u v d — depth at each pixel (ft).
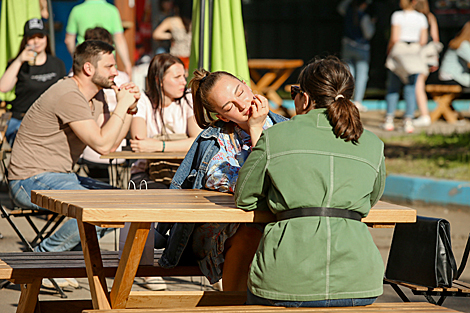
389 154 64.85
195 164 21.67
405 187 55.06
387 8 113.70
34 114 28.19
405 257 22.20
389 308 16.47
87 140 28.07
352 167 16.39
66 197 18.25
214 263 21.30
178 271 21.53
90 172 42.42
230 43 32.91
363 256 16.21
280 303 16.19
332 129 16.75
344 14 88.69
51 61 43.09
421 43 76.02
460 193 51.37
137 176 31.60
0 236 36.47
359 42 88.94
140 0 91.45
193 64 34.83
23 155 28.19
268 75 83.30
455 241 38.45
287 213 16.40
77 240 26.22
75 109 27.86
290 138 16.55
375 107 101.96
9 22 46.26
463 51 81.56
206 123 21.71
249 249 20.76
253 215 16.97
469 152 65.21
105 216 15.72
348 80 17.52
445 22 113.50
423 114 82.38
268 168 16.37
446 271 20.99
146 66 73.10
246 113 19.84
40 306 21.47
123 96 29.35
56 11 78.79
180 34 72.59
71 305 21.67
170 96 32.04
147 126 32.37
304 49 119.75
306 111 17.83
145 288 28.73
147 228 17.10
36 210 28.07
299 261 15.88
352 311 15.79
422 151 66.18
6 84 41.34
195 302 20.16
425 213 46.91
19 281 19.83
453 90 83.56
